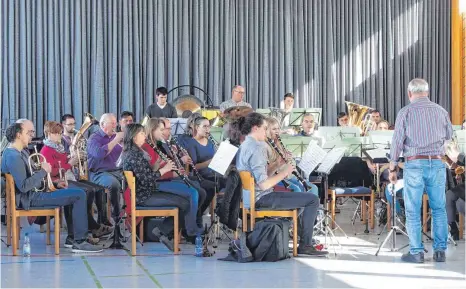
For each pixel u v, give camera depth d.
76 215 6.57
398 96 12.67
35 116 10.90
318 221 7.45
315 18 12.18
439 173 6.05
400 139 6.06
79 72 11.02
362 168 8.37
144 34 11.34
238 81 11.81
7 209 6.96
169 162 6.69
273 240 6.08
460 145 8.42
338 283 5.19
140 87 11.34
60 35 10.99
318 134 9.24
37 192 6.46
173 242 6.66
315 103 12.25
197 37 11.57
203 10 11.61
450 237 7.14
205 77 11.67
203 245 6.64
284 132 9.52
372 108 11.78
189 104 10.32
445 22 12.85
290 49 12.04
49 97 10.94
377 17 12.55
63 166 7.17
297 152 8.24
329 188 8.20
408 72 12.73
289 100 10.68
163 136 7.48
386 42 12.62
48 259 6.24
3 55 10.75
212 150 7.71
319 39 12.23
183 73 11.50
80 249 6.59
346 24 12.40
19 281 5.28
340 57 12.40
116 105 11.23
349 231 8.13
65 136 8.73
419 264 6.00
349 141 8.57
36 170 6.47
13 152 6.34
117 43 11.24
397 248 6.79
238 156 6.31
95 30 11.09
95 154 7.70
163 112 10.25
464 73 12.79
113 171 7.81
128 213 6.52
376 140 8.44
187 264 5.96
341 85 12.40
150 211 6.44
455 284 5.18
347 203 11.24
